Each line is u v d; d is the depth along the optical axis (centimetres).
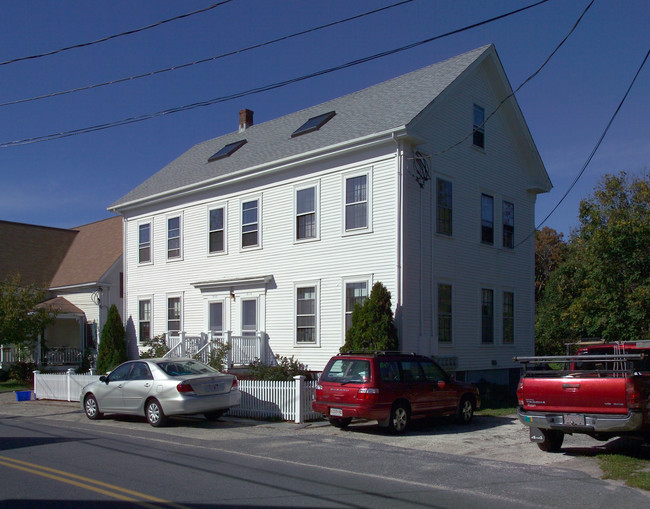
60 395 2194
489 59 2312
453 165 2142
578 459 1090
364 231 1994
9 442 1252
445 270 2066
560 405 1075
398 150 1930
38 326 2830
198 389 1481
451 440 1297
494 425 1512
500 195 2386
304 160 2162
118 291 3228
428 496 818
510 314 2386
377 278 1945
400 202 1906
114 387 1588
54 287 3394
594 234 1994
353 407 1343
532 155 2514
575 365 1297
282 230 2258
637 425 1012
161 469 973
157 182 2930
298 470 980
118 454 1111
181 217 2681
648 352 1249
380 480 915
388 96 2295
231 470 972
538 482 906
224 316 2445
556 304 3095
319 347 2091
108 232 3612
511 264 2412
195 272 2592
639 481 883
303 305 2158
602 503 793
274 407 1614
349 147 2023
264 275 2297
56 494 808
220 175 2461
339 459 1080
